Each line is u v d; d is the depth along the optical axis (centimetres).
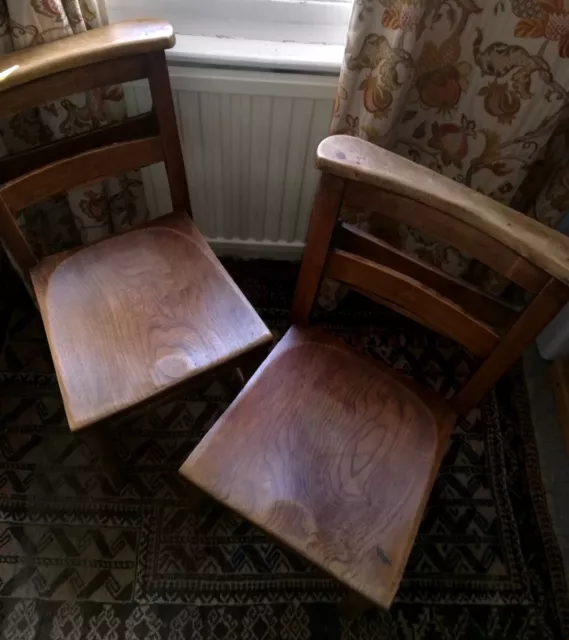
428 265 91
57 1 93
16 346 144
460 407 101
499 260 79
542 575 125
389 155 81
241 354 100
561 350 142
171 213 117
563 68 95
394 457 96
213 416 139
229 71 110
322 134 123
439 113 110
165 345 100
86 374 97
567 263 72
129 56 91
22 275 110
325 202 84
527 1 88
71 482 130
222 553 125
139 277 108
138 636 116
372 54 99
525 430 141
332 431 97
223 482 91
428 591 123
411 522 90
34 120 116
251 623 118
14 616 116
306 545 87
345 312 156
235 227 150
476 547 128
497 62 98
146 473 132
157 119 101
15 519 125
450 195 77
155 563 123
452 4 92
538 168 120
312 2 108
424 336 154
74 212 126
